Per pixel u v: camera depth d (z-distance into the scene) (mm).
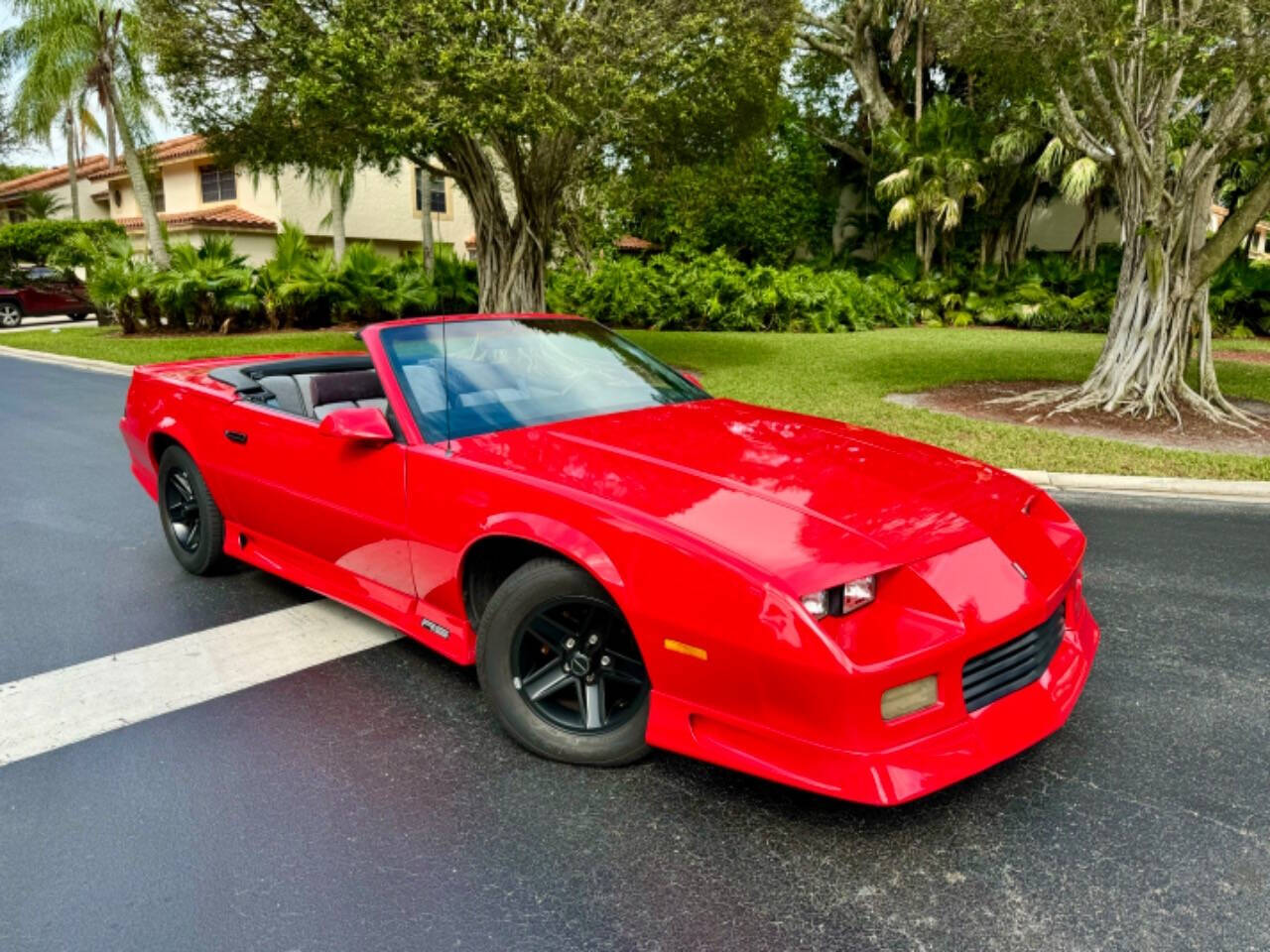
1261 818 2609
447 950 2141
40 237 32656
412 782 2857
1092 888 2324
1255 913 2219
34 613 4281
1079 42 9008
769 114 14664
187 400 4492
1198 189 9898
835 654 2244
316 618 4191
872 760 2297
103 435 8914
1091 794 2740
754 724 2412
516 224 15102
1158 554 5137
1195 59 7902
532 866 2447
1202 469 7148
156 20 11992
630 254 33781
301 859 2492
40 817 2695
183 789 2836
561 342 4160
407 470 3287
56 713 3320
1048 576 2668
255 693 3467
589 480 2881
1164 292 10125
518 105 10375
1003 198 27891
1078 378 13312
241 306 20797
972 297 26328
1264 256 46625
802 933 2182
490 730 3184
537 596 2842
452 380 3645
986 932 2174
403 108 10148
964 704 2447
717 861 2457
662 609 2498
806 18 16438
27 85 22031
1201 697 3363
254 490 4113
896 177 26875
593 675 2867
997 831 2566
